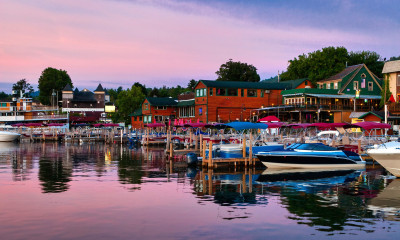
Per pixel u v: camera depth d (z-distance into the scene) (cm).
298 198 2102
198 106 7481
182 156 4506
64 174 2994
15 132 8688
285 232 1503
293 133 6028
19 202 1977
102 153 5044
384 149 2764
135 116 9469
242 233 1495
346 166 3375
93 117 12094
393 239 1428
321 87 7888
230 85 7356
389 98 6009
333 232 1505
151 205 1930
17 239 1414
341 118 6731
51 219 1669
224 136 5200
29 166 3534
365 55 9431
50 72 15812
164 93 13350
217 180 2733
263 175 2981
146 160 4116
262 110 7156
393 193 2236
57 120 11600
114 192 2253
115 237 1445
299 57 9238
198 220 1666
